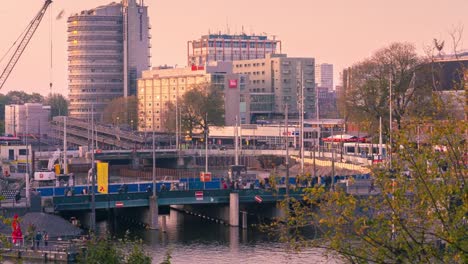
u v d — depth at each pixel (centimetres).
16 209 16162
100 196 17338
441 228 5662
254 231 17088
